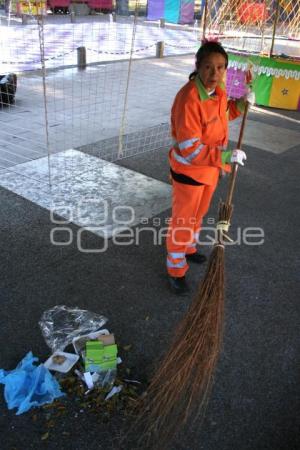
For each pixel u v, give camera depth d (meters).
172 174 2.98
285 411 2.38
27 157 5.39
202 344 2.17
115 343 2.72
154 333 2.84
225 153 2.65
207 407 2.36
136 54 12.98
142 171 5.26
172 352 2.21
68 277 3.32
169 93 9.07
